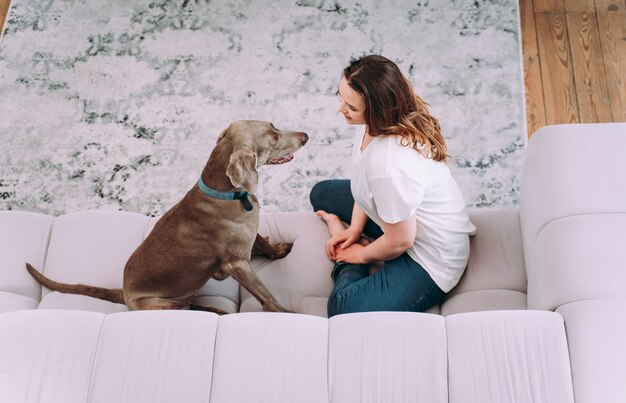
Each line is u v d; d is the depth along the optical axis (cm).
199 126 320
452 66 324
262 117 320
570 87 316
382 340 175
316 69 330
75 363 177
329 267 234
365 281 216
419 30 335
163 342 179
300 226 245
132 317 183
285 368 174
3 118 328
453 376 169
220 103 325
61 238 243
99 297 232
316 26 341
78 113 327
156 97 329
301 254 238
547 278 188
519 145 304
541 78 320
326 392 171
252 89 327
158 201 305
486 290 218
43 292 235
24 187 311
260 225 248
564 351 168
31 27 352
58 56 343
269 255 239
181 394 173
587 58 322
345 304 213
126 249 243
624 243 186
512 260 223
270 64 333
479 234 229
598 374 164
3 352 177
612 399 161
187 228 222
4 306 222
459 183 299
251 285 225
